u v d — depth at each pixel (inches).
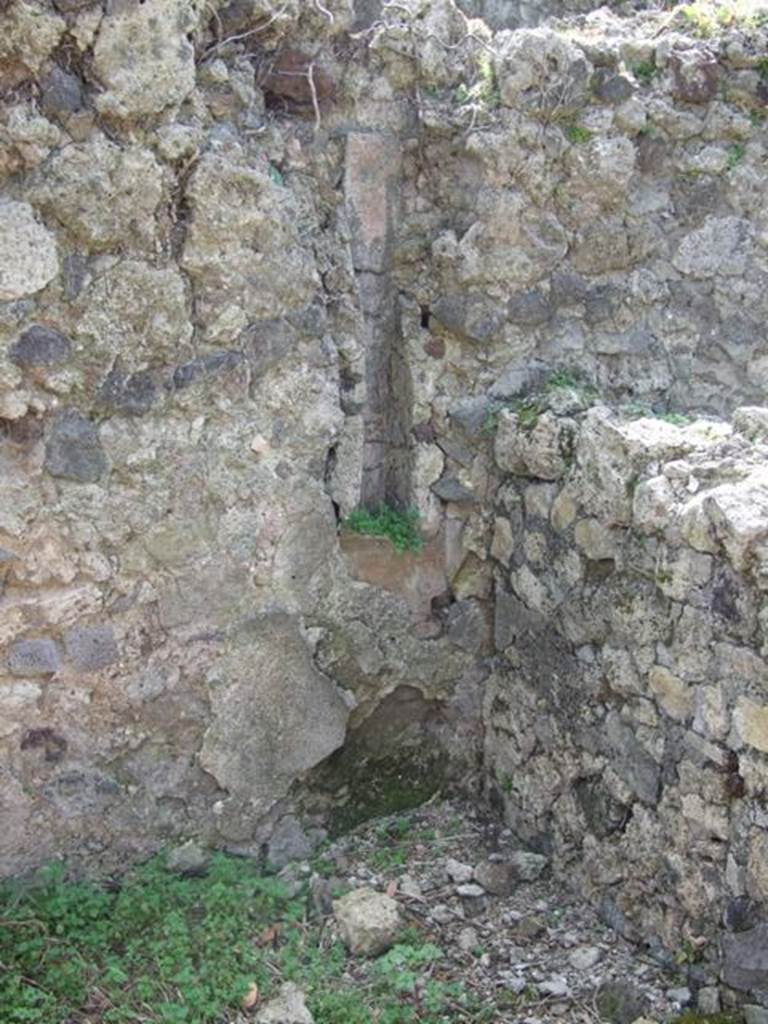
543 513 146.0
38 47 120.7
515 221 150.4
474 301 152.0
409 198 154.8
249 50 139.8
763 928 117.4
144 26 124.9
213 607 140.7
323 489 147.7
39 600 131.6
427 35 148.7
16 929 127.5
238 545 141.3
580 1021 123.6
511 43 146.0
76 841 136.8
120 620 136.1
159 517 136.1
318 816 152.9
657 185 157.8
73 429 130.4
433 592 157.9
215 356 136.7
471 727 162.9
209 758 142.4
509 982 128.9
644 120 152.8
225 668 142.2
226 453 139.2
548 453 142.9
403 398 156.0
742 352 164.6
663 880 130.0
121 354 131.0
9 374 125.6
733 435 130.1
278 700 146.2
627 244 156.3
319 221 148.8
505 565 154.9
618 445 132.6
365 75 148.9
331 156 149.2
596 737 139.6
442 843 153.5
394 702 157.6
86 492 132.0
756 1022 118.3
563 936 136.3
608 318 158.4
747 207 160.6
